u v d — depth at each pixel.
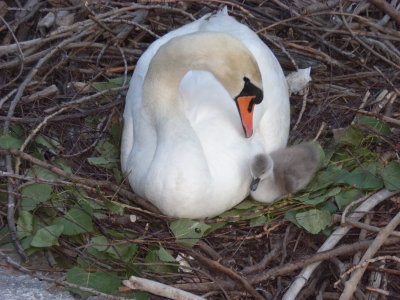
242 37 10.25
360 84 12.07
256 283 8.38
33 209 9.01
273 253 8.83
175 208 8.64
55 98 11.03
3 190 8.82
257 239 9.17
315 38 12.46
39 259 8.69
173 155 8.59
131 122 9.66
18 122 10.30
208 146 9.01
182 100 9.20
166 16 12.60
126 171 9.38
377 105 11.19
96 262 8.41
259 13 12.59
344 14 11.87
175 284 8.25
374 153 10.13
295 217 9.16
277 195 9.59
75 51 11.72
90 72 11.74
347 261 8.93
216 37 8.88
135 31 12.52
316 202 9.29
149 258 8.49
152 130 9.20
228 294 8.38
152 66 9.10
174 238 8.74
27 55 11.48
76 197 9.07
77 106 10.70
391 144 10.25
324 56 12.08
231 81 8.77
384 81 11.80
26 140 9.51
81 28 11.72
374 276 8.73
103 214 9.01
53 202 9.09
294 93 11.63
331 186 9.71
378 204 9.62
